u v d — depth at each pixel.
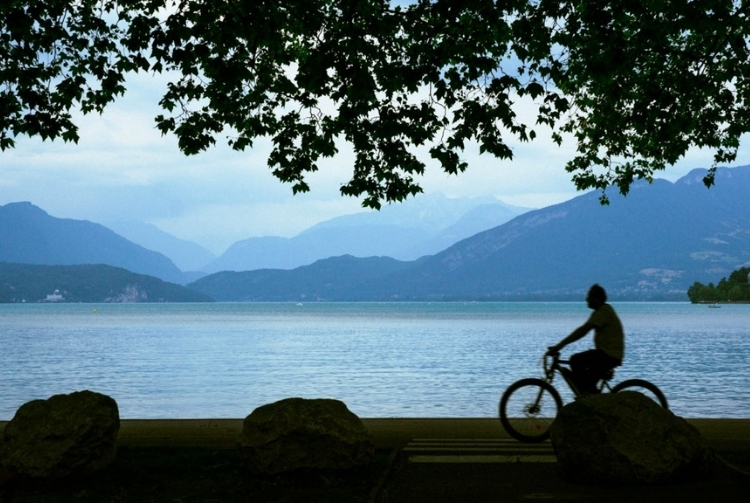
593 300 10.20
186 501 7.59
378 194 14.07
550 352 10.25
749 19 12.42
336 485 8.16
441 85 12.25
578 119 16.45
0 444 8.50
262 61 14.15
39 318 132.50
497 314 162.38
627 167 16.83
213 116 14.25
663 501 7.27
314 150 14.26
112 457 8.87
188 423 13.05
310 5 11.94
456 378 28.11
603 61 11.92
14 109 12.87
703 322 101.12
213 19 11.67
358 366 33.91
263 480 8.41
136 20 12.13
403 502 7.38
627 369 32.09
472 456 9.56
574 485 7.97
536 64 12.73
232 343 53.88
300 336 65.00
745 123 14.80
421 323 101.94
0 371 31.39
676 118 14.34
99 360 37.62
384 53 12.58
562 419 8.23
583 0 11.50
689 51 14.05
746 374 29.56
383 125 12.75
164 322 108.44
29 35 12.60
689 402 21.00
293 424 8.50
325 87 12.54
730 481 8.00
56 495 7.83
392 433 11.80
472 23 12.20
